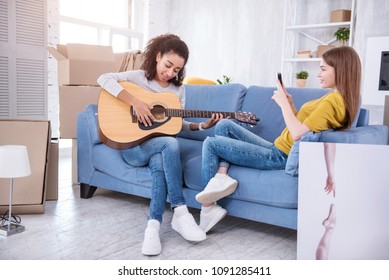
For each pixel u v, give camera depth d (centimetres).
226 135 208
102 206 249
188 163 213
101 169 252
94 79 315
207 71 658
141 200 267
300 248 166
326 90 222
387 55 448
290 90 235
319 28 540
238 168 198
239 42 620
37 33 386
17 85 373
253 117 219
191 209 248
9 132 229
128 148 205
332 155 162
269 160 193
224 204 205
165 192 189
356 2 489
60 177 331
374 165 157
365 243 158
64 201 257
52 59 451
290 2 555
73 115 301
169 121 211
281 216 188
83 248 180
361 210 159
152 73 218
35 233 197
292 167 180
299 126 178
